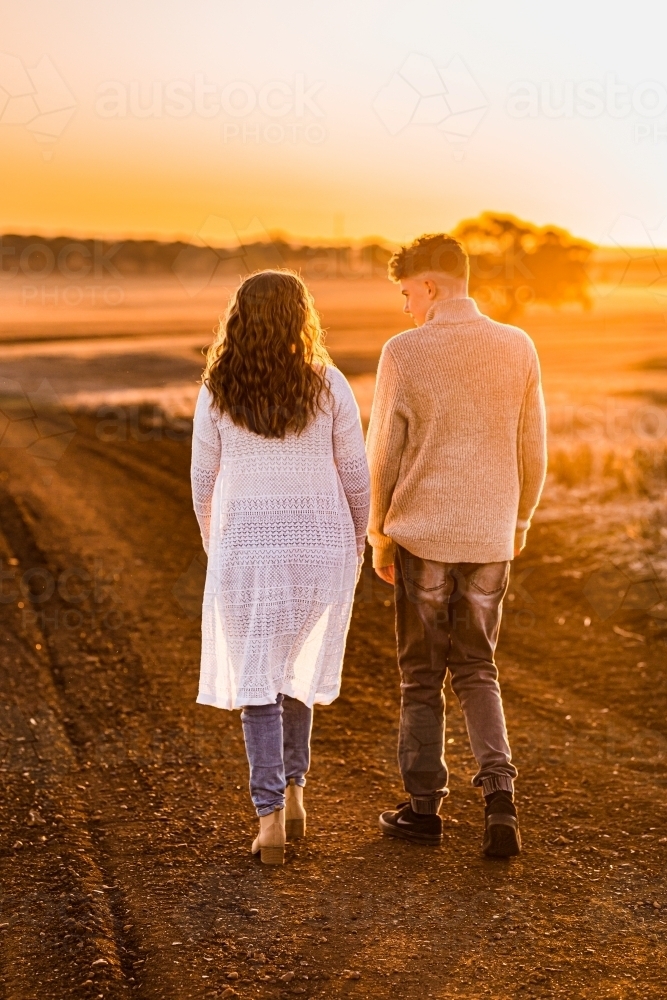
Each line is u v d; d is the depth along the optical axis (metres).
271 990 2.35
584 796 3.54
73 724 4.40
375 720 4.49
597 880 2.91
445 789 3.22
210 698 3.12
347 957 2.50
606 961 2.46
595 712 4.43
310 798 3.63
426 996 2.32
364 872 3.01
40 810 3.49
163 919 2.70
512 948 2.53
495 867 3.03
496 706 3.19
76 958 2.47
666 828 3.25
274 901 2.81
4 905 2.78
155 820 3.42
